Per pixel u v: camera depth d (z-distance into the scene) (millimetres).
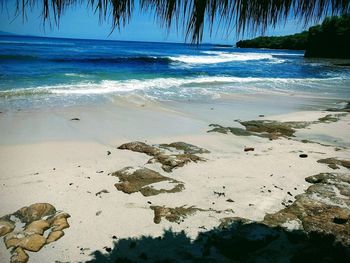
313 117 9969
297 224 3992
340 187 4953
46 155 6199
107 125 8484
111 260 3348
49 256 3367
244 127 8773
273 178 5367
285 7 1988
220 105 11523
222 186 5020
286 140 7637
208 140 7504
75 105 10523
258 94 14141
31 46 45812
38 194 4613
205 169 5652
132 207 4355
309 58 53156
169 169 5582
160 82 16594
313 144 7352
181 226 3953
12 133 7426
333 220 4016
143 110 10320
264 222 4043
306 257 3410
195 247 3574
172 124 8820
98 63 25484
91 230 3832
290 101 12727
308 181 5273
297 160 6223
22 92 11906
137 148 6613
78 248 3514
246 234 3787
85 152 6445
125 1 1770
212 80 18391
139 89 14055
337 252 3457
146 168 5512
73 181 5062
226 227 3930
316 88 16578
